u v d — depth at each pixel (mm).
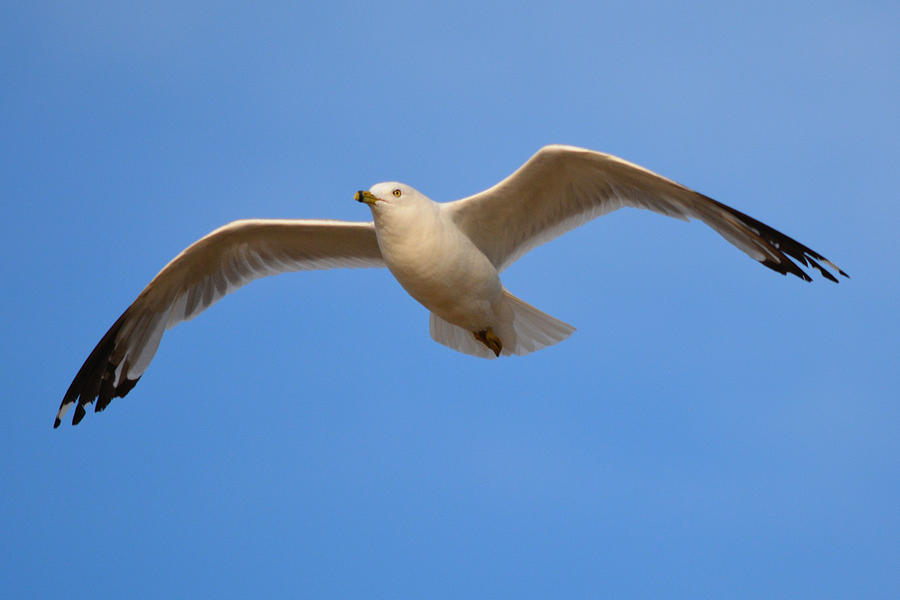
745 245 12281
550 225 13047
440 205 12414
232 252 13750
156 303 13969
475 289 12531
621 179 12531
